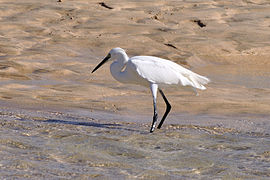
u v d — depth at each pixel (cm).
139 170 823
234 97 1492
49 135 1009
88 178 771
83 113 1260
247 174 827
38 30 2372
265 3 3250
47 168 809
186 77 1141
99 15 2684
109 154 905
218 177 808
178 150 952
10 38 2192
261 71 1953
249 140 1048
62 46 2147
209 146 991
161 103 1390
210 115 1284
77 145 948
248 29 2562
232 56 2172
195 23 2698
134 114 1281
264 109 1351
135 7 2953
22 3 2831
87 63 1914
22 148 912
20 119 1144
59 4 2875
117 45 2198
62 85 1559
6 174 770
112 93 1495
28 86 1525
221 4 3156
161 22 2662
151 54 2088
